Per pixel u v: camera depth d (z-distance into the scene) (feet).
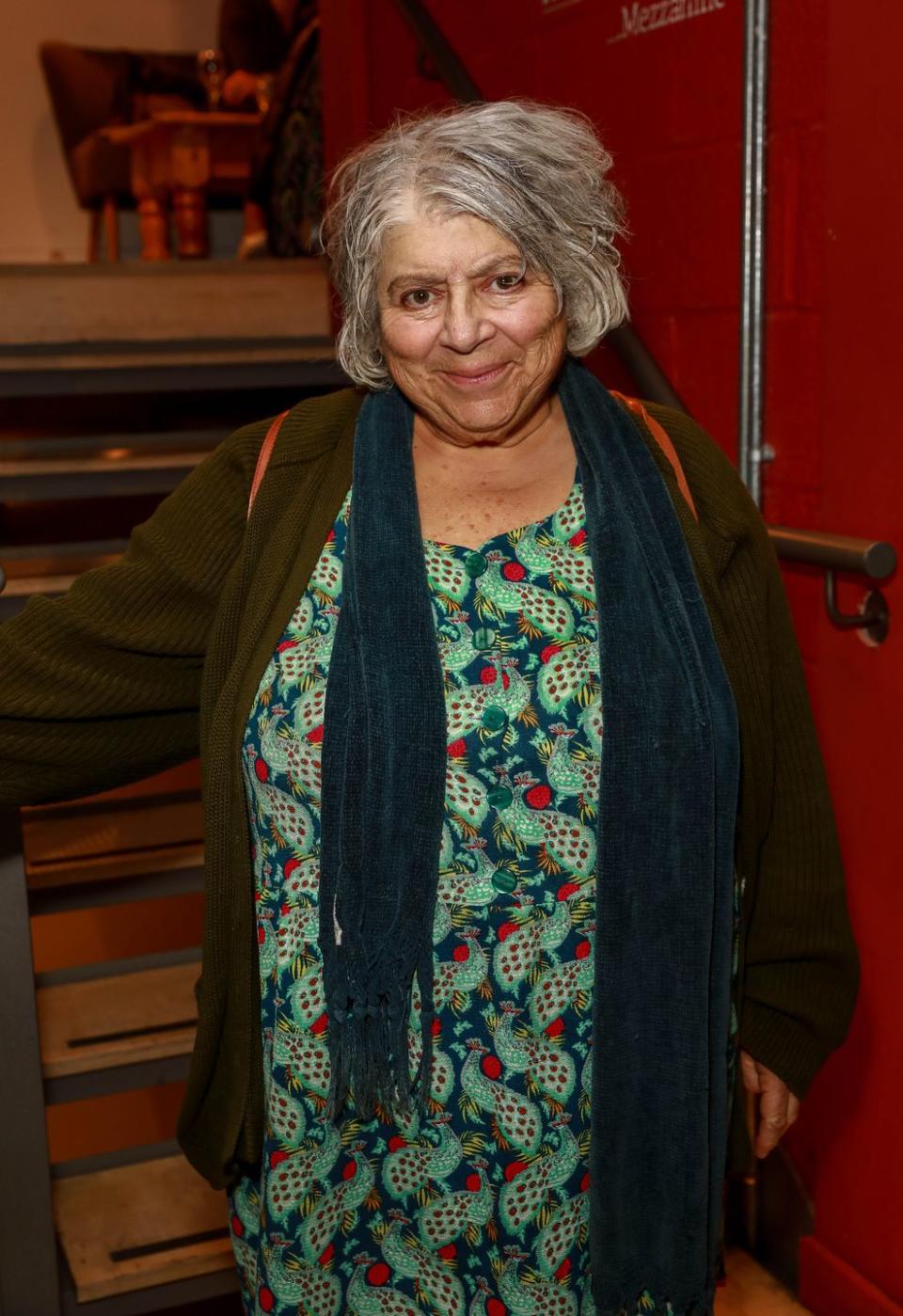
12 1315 5.84
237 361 9.14
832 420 5.78
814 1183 6.69
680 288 6.97
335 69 10.80
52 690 4.08
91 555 8.56
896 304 5.37
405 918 3.83
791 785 4.41
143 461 8.57
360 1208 4.14
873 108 5.35
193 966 7.48
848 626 5.82
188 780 11.28
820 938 4.45
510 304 3.70
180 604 4.16
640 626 3.90
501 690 3.86
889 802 5.78
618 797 3.87
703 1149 4.09
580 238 3.77
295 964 3.97
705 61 6.52
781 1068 4.56
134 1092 10.50
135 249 18.10
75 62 15.81
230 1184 4.37
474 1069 3.97
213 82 14.66
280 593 4.00
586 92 7.62
